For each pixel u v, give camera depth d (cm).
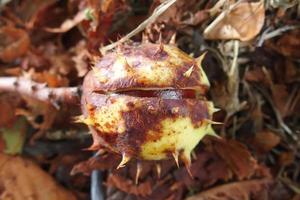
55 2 25
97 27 24
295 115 25
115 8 23
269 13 23
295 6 23
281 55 24
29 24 25
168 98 19
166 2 22
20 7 26
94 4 23
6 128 25
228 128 24
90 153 25
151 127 19
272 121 25
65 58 25
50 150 25
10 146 25
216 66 23
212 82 23
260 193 24
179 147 19
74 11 25
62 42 26
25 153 26
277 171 25
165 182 24
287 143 25
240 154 24
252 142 25
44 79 25
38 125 25
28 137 25
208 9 23
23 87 23
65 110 24
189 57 20
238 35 22
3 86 23
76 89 22
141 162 21
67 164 25
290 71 24
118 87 19
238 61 24
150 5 24
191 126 19
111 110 19
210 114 20
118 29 24
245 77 24
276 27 23
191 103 19
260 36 23
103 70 19
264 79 24
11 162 25
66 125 25
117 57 19
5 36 25
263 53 24
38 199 25
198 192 24
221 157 24
